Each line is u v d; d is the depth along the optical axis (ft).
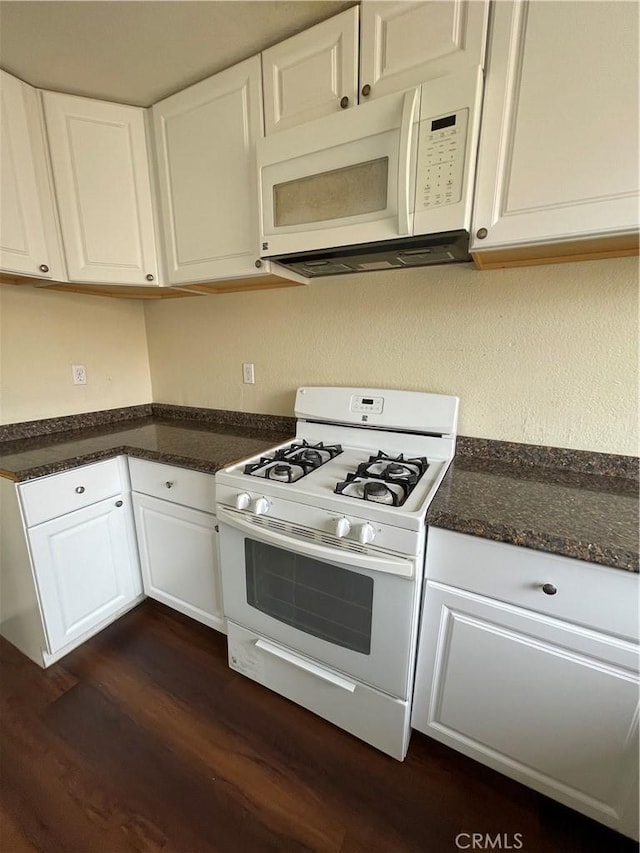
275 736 4.29
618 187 2.79
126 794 3.73
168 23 3.67
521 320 4.30
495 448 4.66
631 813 3.06
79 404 6.58
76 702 4.64
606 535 2.90
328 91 3.72
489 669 3.42
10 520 4.59
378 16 3.36
